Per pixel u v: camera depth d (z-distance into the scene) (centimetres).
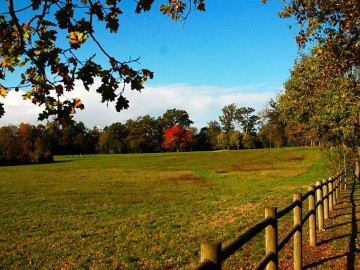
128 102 398
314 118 2264
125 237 1298
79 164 8262
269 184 3416
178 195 2702
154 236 1298
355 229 1105
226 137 13975
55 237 1347
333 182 1582
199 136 15625
